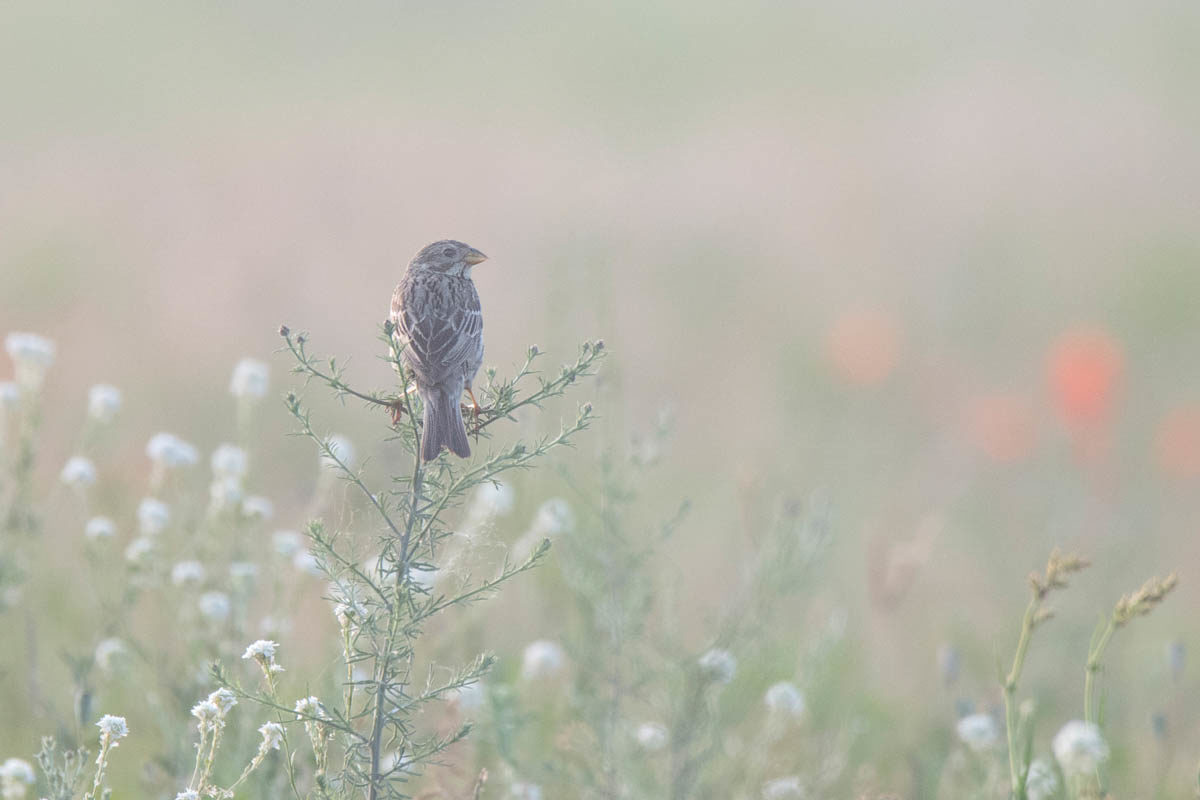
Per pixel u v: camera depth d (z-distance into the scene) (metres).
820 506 9.25
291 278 21.09
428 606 5.37
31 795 7.48
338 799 5.37
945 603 12.50
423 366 6.82
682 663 8.27
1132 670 11.12
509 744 7.75
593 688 8.52
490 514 9.03
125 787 8.05
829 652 9.72
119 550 9.93
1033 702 6.80
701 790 8.13
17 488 9.01
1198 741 9.86
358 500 6.09
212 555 8.70
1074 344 15.46
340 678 7.38
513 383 5.93
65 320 19.27
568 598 10.20
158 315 19.41
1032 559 12.90
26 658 9.27
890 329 18.33
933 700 10.43
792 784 8.03
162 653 8.46
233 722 7.82
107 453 12.79
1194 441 15.01
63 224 25.08
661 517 12.62
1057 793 7.67
